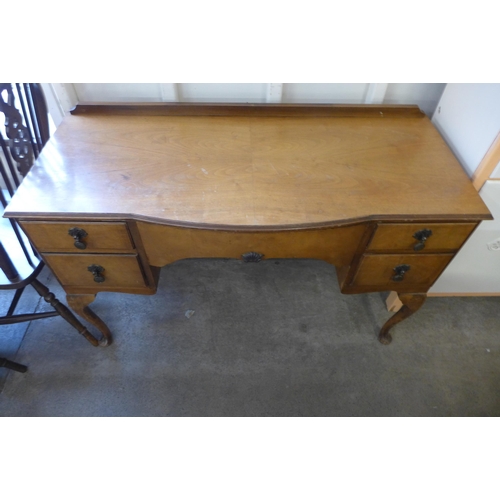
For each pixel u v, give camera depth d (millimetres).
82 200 866
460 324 1517
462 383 1354
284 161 1000
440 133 1205
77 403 1250
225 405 1266
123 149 1019
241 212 856
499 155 944
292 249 933
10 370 1319
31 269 1060
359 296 1597
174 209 856
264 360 1386
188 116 1156
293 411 1260
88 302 1131
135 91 1259
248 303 1559
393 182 945
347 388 1325
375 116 1188
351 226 873
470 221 880
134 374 1329
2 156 1415
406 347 1439
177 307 1531
